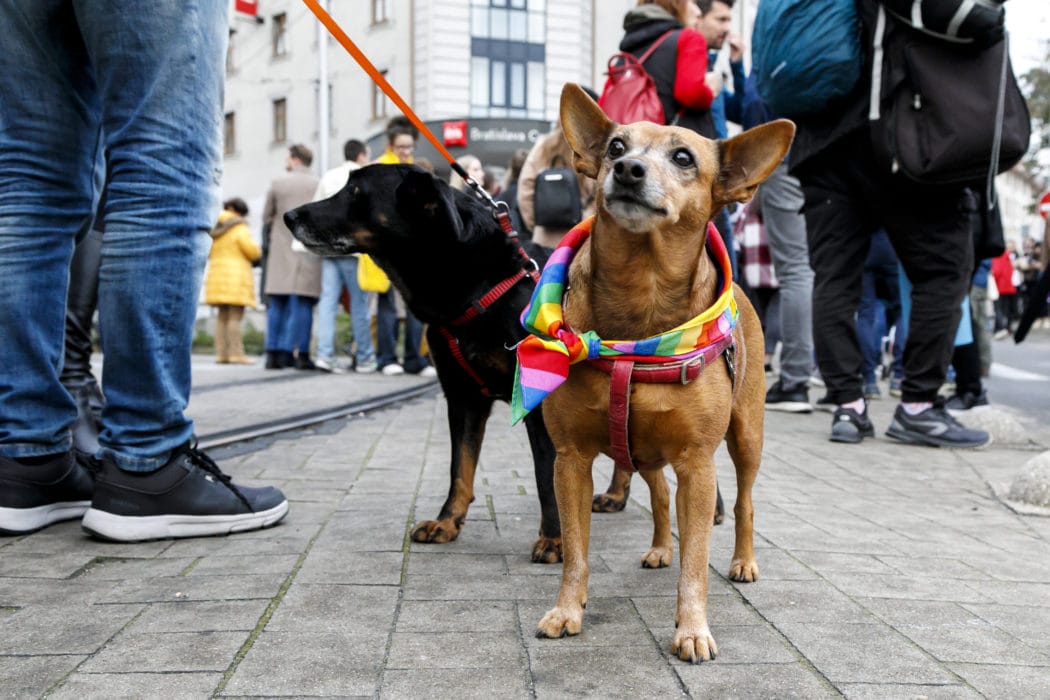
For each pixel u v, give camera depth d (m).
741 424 2.55
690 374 2.06
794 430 5.68
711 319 2.11
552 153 5.77
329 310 9.48
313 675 1.78
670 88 4.36
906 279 5.44
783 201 6.39
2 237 2.72
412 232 2.89
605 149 2.39
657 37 4.46
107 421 2.75
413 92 26.09
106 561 2.55
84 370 3.56
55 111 2.74
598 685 1.77
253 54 30.78
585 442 2.20
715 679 1.81
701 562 2.06
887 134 4.43
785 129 2.25
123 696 1.66
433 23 25.48
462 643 1.98
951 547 2.98
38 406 2.81
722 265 2.24
